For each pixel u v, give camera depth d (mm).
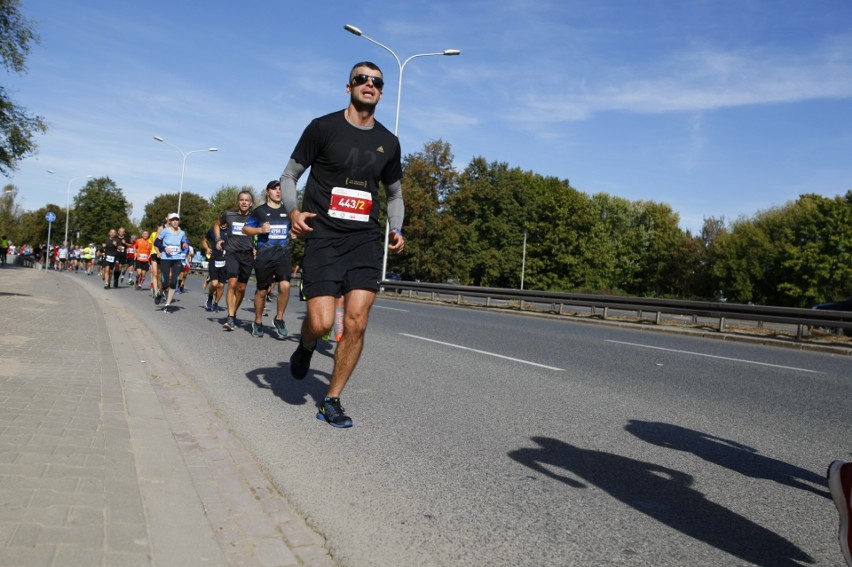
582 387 6941
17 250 70625
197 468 3729
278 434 4637
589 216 71688
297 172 4645
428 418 5250
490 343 10703
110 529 2621
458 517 3273
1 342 7176
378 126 4719
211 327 11000
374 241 4703
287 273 9703
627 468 4164
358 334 4727
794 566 2852
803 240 64875
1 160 30688
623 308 18781
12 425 3918
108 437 3879
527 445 4586
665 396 6660
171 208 110938
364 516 3236
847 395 7262
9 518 2605
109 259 21875
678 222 87438
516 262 69750
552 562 2814
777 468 4305
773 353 11852
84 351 6984
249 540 2836
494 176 71500
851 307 20250
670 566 2816
